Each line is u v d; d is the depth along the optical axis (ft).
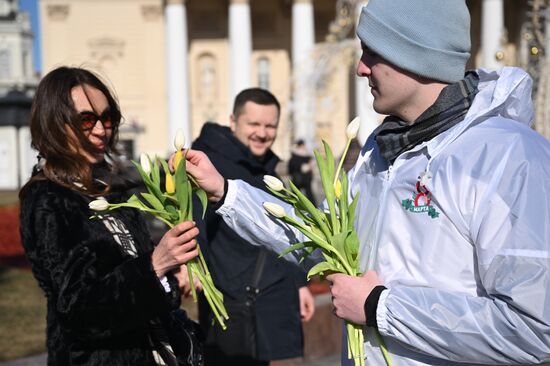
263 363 13.44
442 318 6.53
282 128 94.58
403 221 7.20
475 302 6.55
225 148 13.56
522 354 6.39
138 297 8.04
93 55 151.53
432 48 7.04
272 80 153.58
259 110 13.93
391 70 7.30
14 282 33.19
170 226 8.33
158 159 8.78
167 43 140.05
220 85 153.69
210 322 12.98
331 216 7.65
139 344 8.70
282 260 12.88
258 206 8.76
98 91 9.26
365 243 7.74
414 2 7.12
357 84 116.78
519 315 6.33
